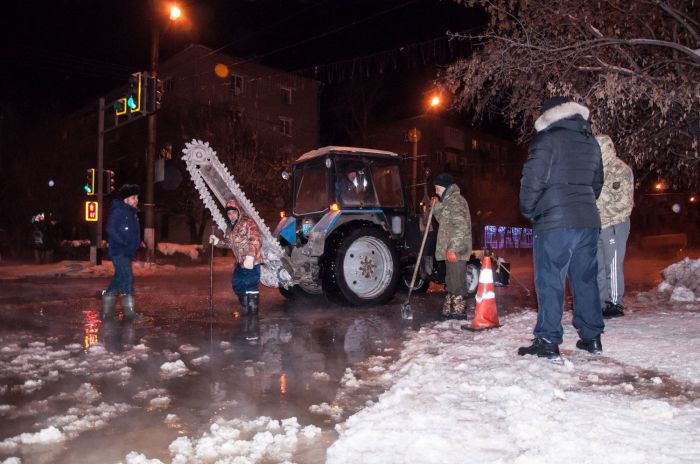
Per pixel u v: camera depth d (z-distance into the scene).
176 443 3.03
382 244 8.31
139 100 14.83
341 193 8.56
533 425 2.94
